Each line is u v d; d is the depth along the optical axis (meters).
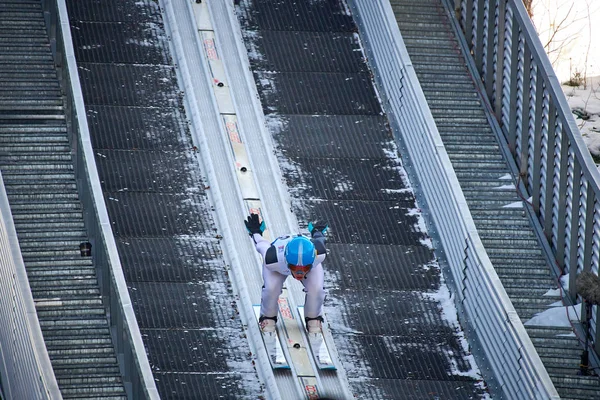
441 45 57.09
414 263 48.53
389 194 51.03
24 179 50.19
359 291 47.31
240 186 49.91
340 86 55.31
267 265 43.44
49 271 47.06
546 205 49.56
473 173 51.91
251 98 53.66
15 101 53.00
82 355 44.50
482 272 45.50
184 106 53.25
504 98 53.75
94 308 46.00
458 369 44.91
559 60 69.88
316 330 44.66
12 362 43.00
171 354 43.78
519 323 43.47
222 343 44.50
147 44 55.75
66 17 53.47
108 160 50.31
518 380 42.84
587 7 70.88
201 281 46.53
